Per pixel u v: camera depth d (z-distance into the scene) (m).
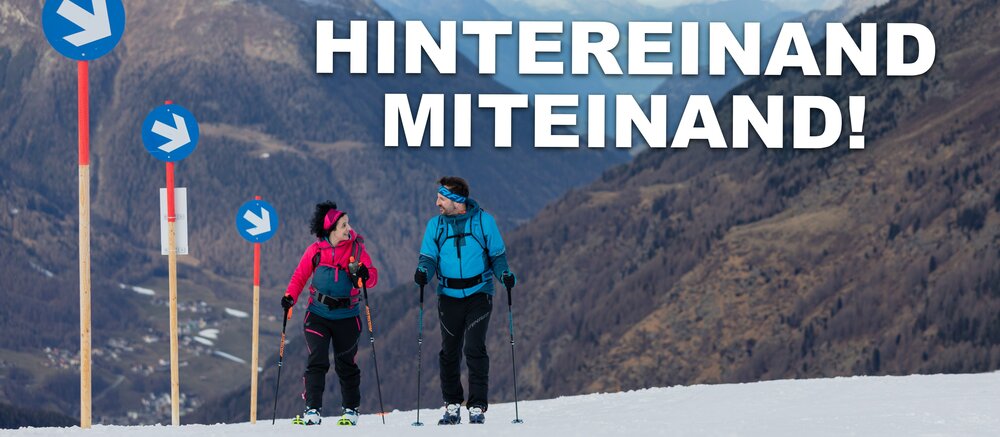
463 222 11.02
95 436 9.60
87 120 9.77
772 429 9.27
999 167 188.38
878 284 176.88
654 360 183.62
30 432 9.90
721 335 182.62
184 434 9.73
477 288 11.06
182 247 14.52
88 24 9.94
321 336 11.88
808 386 15.65
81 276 10.04
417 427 10.12
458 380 11.34
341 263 11.91
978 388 14.04
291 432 9.83
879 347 162.50
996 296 158.25
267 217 16.55
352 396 12.16
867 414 10.91
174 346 14.38
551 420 12.11
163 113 14.48
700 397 15.02
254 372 15.93
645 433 9.00
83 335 10.19
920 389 14.34
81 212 9.91
